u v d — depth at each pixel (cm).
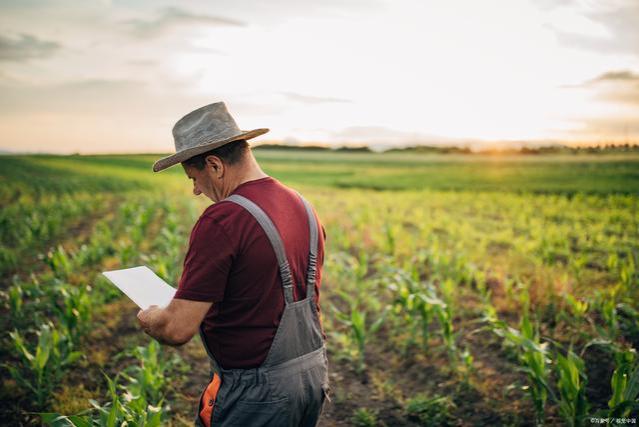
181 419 376
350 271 743
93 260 832
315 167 8144
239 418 187
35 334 538
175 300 176
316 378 198
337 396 433
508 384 433
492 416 386
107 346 517
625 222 1543
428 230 1152
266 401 185
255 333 183
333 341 548
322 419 398
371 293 707
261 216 180
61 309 496
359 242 1091
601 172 5603
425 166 8269
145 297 209
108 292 627
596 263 889
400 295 538
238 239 175
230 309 183
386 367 487
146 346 514
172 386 439
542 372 342
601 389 411
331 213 1812
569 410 323
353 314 471
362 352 475
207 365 486
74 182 3606
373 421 385
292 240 188
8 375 444
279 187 199
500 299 643
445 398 394
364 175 6431
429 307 500
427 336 506
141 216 1198
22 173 4647
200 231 177
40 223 1243
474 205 2233
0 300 633
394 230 1030
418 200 2522
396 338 542
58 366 422
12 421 374
